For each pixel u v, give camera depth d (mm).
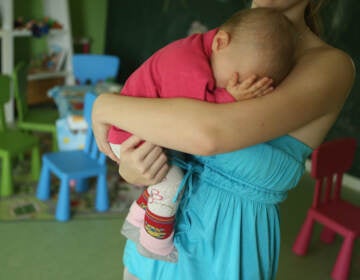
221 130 685
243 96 719
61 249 2113
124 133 825
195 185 875
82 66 3447
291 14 840
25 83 3057
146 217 863
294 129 742
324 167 2154
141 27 4434
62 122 2703
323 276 2076
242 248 841
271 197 832
